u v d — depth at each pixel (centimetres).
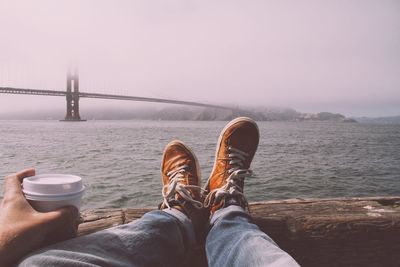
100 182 1167
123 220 153
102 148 2509
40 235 86
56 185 94
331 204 168
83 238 97
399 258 147
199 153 2075
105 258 93
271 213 157
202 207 142
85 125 9000
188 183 171
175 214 125
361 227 145
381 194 1176
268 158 2028
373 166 1800
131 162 1716
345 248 146
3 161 1777
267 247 103
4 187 98
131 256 100
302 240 145
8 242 79
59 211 92
